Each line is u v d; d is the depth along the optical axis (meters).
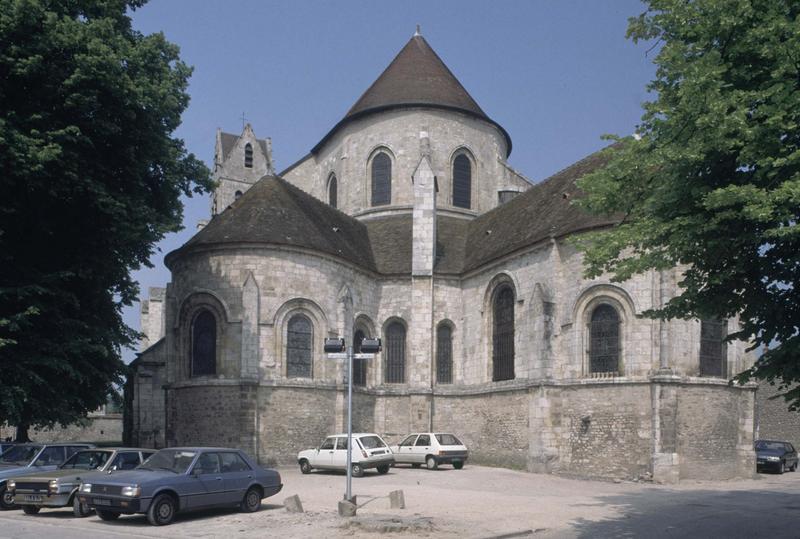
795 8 12.73
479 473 30.67
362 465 28.69
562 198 35.12
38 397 25.08
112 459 20.31
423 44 49.34
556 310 31.62
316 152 50.53
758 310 13.23
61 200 24.89
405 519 16.92
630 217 16.50
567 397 30.73
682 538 15.85
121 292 29.20
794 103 11.95
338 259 35.75
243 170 68.00
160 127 27.44
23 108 23.86
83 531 16.25
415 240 38.94
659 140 14.18
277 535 15.62
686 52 13.59
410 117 44.88
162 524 16.94
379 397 37.94
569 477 29.73
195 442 32.59
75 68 24.08
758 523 18.11
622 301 29.62
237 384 32.09
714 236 12.84
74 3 26.12
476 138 46.34
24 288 23.52
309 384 33.62
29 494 18.83
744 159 12.23
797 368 12.67
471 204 45.84
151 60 27.86
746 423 30.56
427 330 37.97
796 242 12.76
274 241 33.53
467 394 36.94
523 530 16.47
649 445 28.27
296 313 33.97
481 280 37.31
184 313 33.97
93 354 26.92
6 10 23.00
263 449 32.19
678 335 28.92
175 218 29.53
